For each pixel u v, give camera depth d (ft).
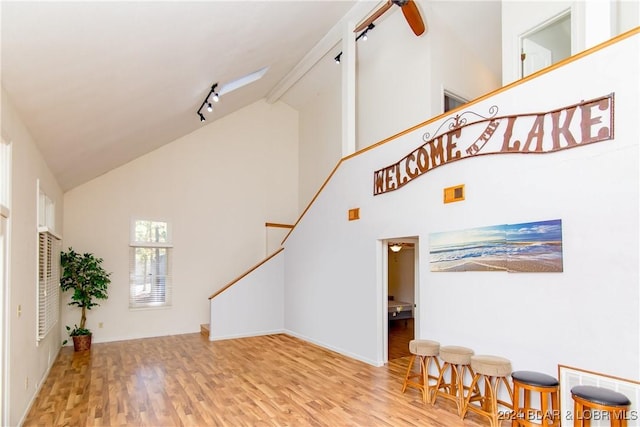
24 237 11.55
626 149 8.96
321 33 20.84
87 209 22.26
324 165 27.73
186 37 11.71
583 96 9.82
